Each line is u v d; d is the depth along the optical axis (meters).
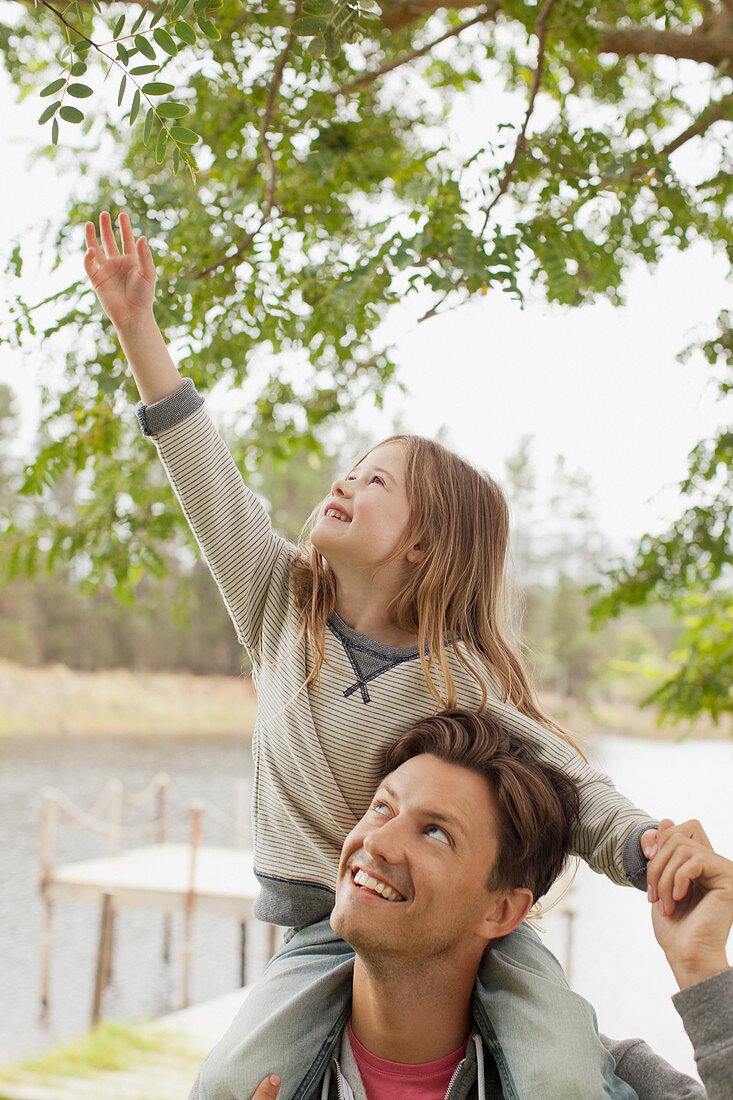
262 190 3.08
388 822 1.39
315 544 1.67
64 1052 6.32
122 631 39.44
